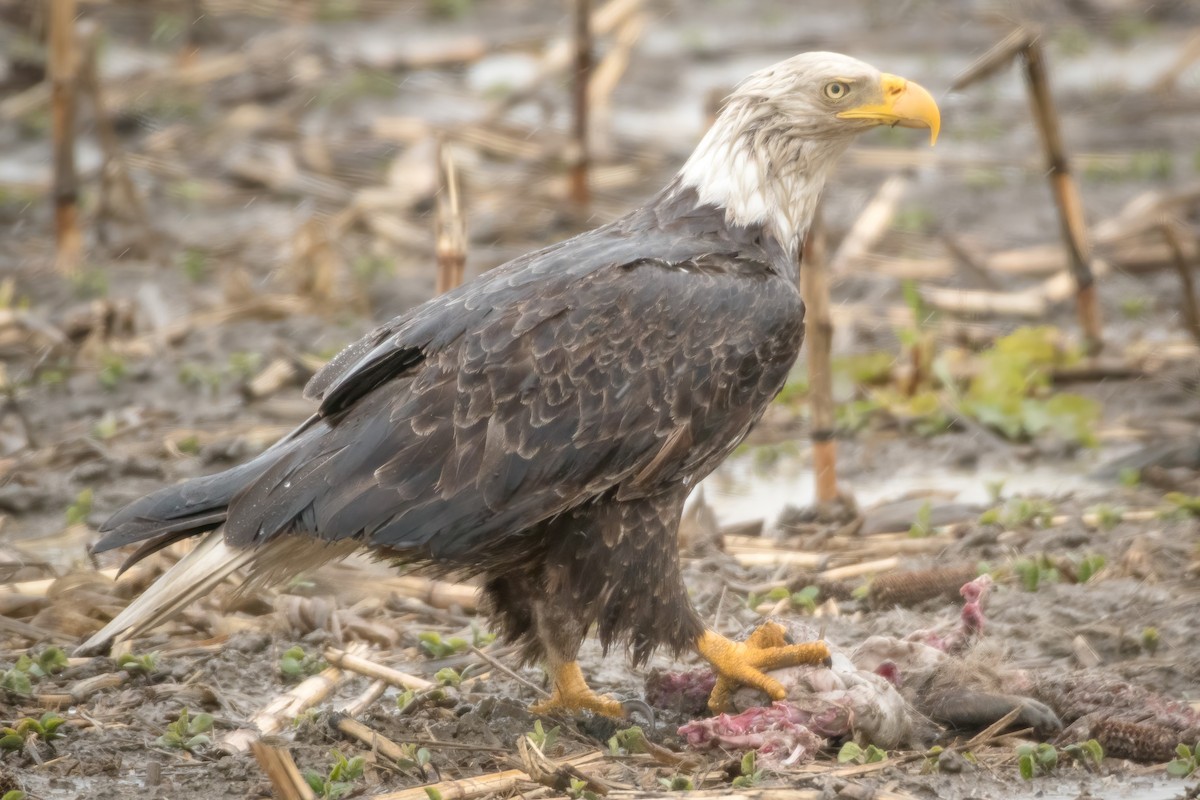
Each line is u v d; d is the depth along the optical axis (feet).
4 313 56.65
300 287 60.64
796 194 34.76
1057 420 49.62
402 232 68.28
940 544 40.75
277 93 89.15
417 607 37.32
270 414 50.65
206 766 29.53
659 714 32.76
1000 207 73.31
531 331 30.30
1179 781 29.01
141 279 64.34
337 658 33.47
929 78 93.56
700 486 43.21
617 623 31.12
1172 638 34.71
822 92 33.99
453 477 29.76
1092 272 54.39
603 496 30.73
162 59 96.17
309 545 31.04
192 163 79.30
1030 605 36.42
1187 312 53.11
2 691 31.55
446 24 108.06
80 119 84.64
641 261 31.48
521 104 86.22
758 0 113.91
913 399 51.85
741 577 39.34
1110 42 104.63
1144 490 44.91
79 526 42.86
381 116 87.10
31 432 48.47
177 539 30.53
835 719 29.99
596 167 77.30
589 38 69.92
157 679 33.32
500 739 30.63
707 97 78.18
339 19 107.55
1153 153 80.64
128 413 50.19
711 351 31.01
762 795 27.58
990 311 59.82
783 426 51.37
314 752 29.78
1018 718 30.71
